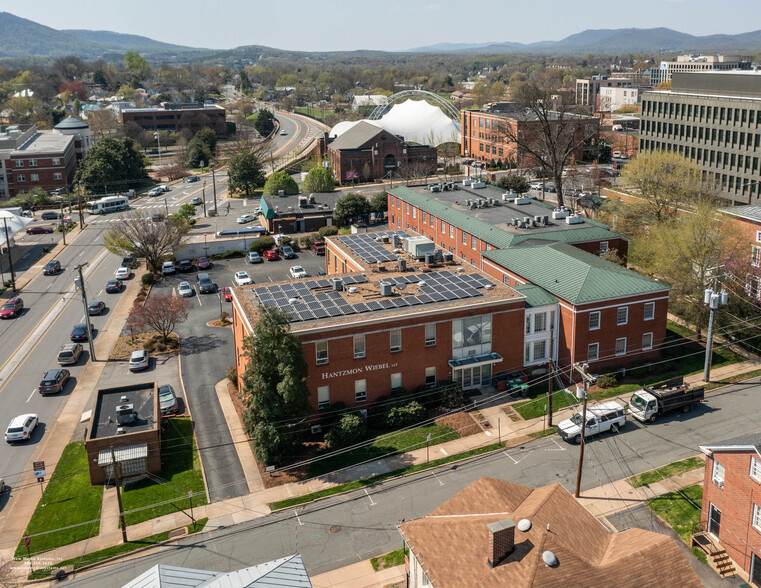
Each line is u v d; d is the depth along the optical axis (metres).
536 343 60.88
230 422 56.03
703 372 60.16
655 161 90.06
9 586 38.44
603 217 94.88
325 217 121.06
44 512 45.38
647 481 45.25
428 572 29.69
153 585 26.53
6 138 159.75
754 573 35.31
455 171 164.25
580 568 27.95
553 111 145.62
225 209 141.25
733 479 36.28
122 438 47.97
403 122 197.12
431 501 44.56
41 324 79.81
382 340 54.78
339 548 40.53
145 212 124.69
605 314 59.25
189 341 73.44
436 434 52.44
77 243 116.00
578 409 54.75
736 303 67.56
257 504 45.28
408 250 71.44
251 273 96.50
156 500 46.09
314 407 54.09
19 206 139.12
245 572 27.83
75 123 186.25
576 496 43.91
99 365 67.94
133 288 92.19
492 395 57.81
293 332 51.62
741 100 112.88
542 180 134.75
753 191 113.00
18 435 53.81
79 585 38.56
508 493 33.72
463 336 57.53
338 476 47.94
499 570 27.88
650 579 28.31
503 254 71.06
